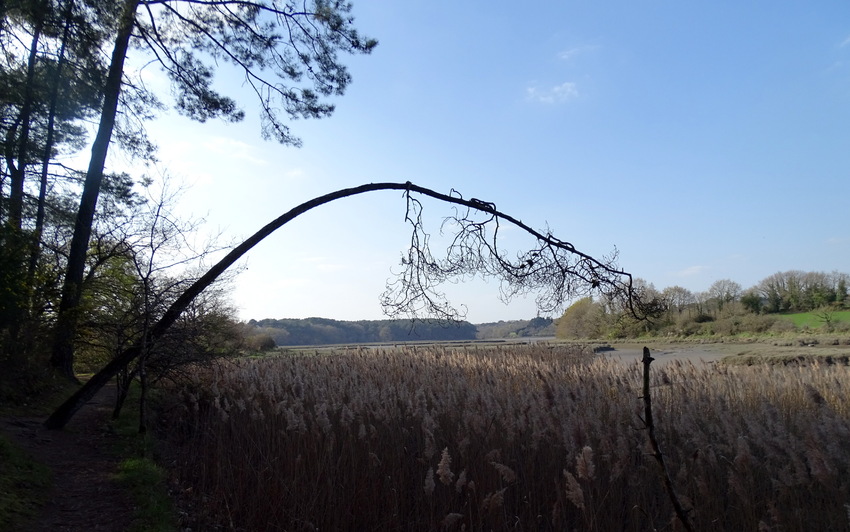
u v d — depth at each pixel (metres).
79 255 14.20
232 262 9.02
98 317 13.77
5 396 10.65
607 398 10.50
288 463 8.39
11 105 13.81
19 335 11.79
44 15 11.80
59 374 13.93
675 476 7.59
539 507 7.63
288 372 14.67
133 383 15.11
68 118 15.14
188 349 10.92
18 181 14.91
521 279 8.57
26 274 12.07
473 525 7.21
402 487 7.92
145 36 13.93
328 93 13.80
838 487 6.89
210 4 13.65
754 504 6.71
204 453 9.38
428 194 8.98
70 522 6.38
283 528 7.47
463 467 7.96
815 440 7.46
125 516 6.67
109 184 16.27
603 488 7.47
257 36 13.45
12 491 6.61
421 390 9.72
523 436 8.54
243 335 17.38
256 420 10.21
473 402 10.02
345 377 14.26
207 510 7.57
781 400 11.58
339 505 7.69
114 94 14.61
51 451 8.55
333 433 8.75
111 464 8.41
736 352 29.69
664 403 10.93
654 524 6.90
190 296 9.16
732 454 7.92
